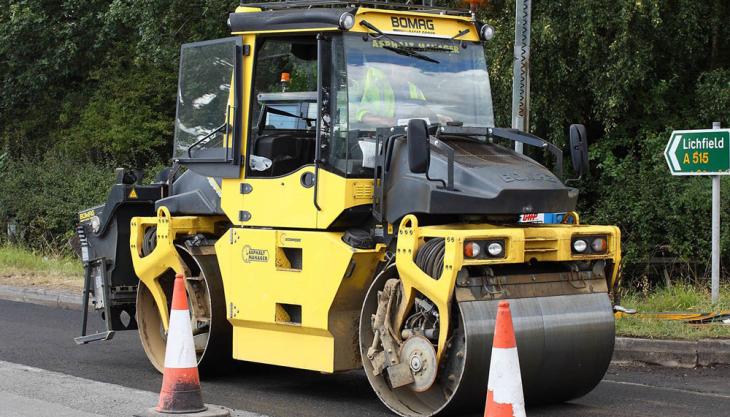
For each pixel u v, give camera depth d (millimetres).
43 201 24594
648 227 18562
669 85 19578
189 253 9500
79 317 14141
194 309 9617
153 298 10297
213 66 9195
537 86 19250
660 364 10211
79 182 24922
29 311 14836
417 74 8609
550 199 7852
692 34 18953
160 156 27625
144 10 23641
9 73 29031
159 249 9719
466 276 7445
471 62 8945
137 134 26656
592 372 8094
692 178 18234
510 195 7578
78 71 28984
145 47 24312
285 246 8492
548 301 7820
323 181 8219
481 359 7371
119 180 10586
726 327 10727
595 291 8148
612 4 17859
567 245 7926
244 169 8891
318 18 8273
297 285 8375
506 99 18266
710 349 10078
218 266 9484
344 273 8016
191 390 7301
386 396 7938
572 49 19078
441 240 7496
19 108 29781
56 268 19359
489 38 9016
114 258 10555
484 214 7887
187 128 9469
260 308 8680
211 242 9594
